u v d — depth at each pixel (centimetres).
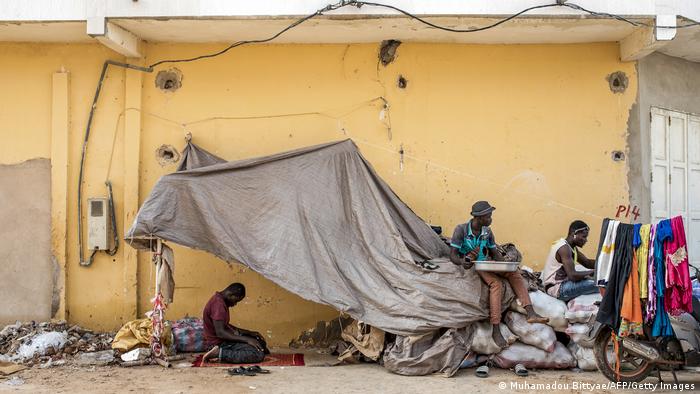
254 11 735
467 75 832
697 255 912
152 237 661
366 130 826
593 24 766
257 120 820
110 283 803
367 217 700
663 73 884
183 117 817
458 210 825
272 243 675
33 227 808
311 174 700
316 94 823
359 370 669
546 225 830
